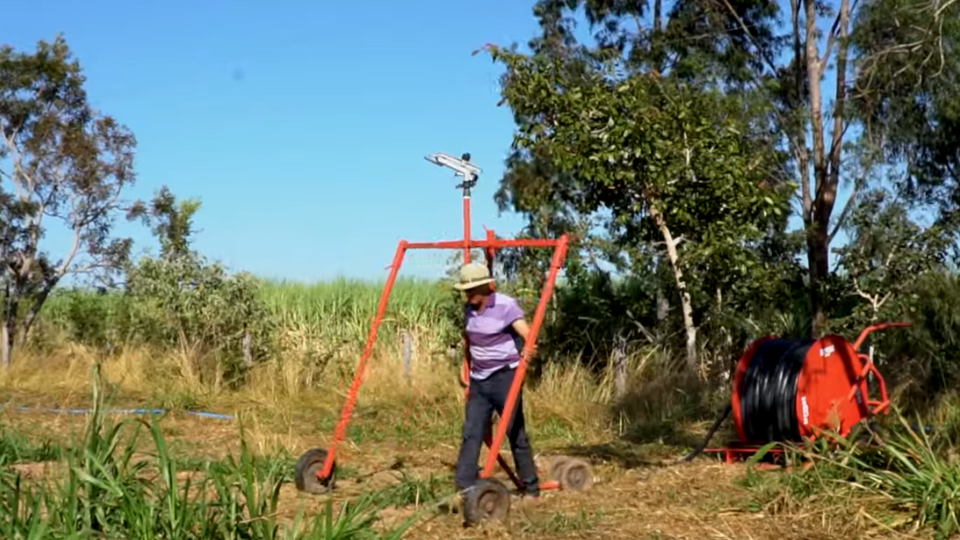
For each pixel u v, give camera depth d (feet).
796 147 58.18
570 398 48.91
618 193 49.60
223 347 57.98
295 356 58.13
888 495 27.12
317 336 65.51
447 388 52.21
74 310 67.26
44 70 61.57
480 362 27.37
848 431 34.14
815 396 34.91
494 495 25.54
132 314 62.75
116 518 20.89
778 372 35.27
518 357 27.48
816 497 27.86
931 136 55.26
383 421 46.75
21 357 59.88
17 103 61.26
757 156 50.72
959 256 51.39
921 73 54.29
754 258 46.98
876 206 53.16
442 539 24.45
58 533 20.01
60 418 45.39
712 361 50.49
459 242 28.99
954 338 47.39
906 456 29.43
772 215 49.16
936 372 47.24
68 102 62.95
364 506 24.31
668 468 34.71
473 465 27.02
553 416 47.26
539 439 43.65
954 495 25.62
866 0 55.52
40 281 62.54
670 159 47.06
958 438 35.96
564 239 27.45
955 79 53.31
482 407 27.45
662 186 46.65
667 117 47.34
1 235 61.31
